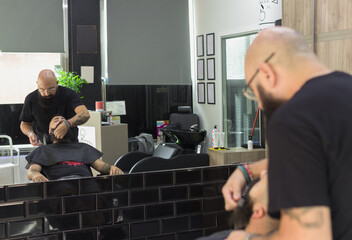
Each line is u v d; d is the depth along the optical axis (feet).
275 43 2.75
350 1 8.57
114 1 19.03
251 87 2.93
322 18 9.25
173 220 7.01
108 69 19.10
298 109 2.48
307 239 2.34
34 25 17.61
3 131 16.88
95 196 6.61
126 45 19.35
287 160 2.41
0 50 17.10
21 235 6.28
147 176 6.85
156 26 19.79
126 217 6.77
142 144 16.07
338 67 8.89
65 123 8.48
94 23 18.65
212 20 18.44
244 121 16.67
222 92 18.02
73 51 18.42
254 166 3.99
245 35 16.56
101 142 14.80
